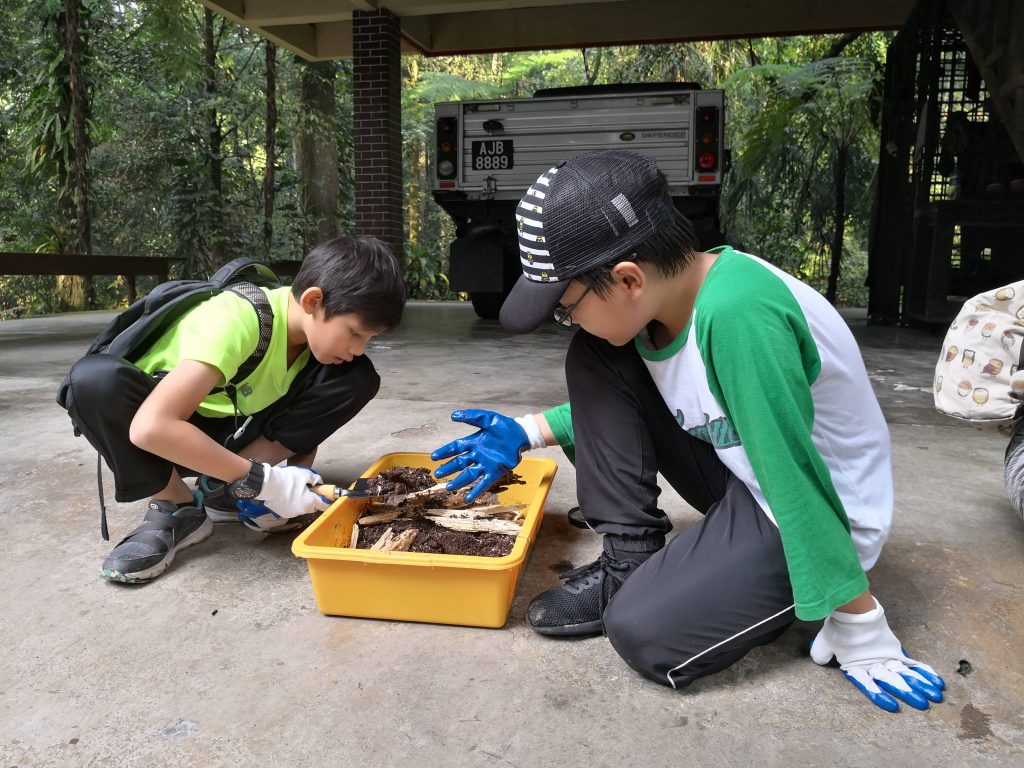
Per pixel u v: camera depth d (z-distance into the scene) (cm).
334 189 1166
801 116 1076
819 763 102
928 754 104
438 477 143
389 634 135
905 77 702
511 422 148
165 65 997
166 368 158
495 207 638
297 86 1113
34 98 975
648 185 107
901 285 732
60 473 227
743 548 115
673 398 123
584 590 135
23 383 378
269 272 173
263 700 116
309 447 184
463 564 129
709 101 584
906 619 140
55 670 124
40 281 1059
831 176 1191
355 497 156
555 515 194
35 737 107
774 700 116
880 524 118
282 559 167
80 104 930
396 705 114
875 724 110
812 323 110
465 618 136
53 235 1024
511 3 701
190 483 213
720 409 114
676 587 116
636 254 106
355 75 712
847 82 1011
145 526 161
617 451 133
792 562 106
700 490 142
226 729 109
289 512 149
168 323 160
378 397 334
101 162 1015
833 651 122
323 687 119
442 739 107
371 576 135
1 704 115
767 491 106
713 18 785
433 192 633
